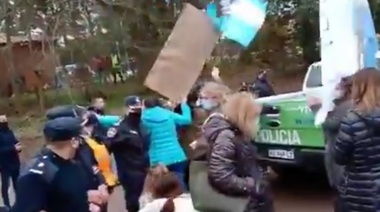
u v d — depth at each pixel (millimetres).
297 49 23578
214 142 4027
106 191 4449
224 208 3957
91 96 22516
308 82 8195
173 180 4094
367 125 4141
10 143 8656
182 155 7172
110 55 22719
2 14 19891
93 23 21562
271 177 8664
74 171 3857
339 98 5051
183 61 3836
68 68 22422
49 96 23141
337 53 5449
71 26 21156
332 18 5445
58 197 3787
